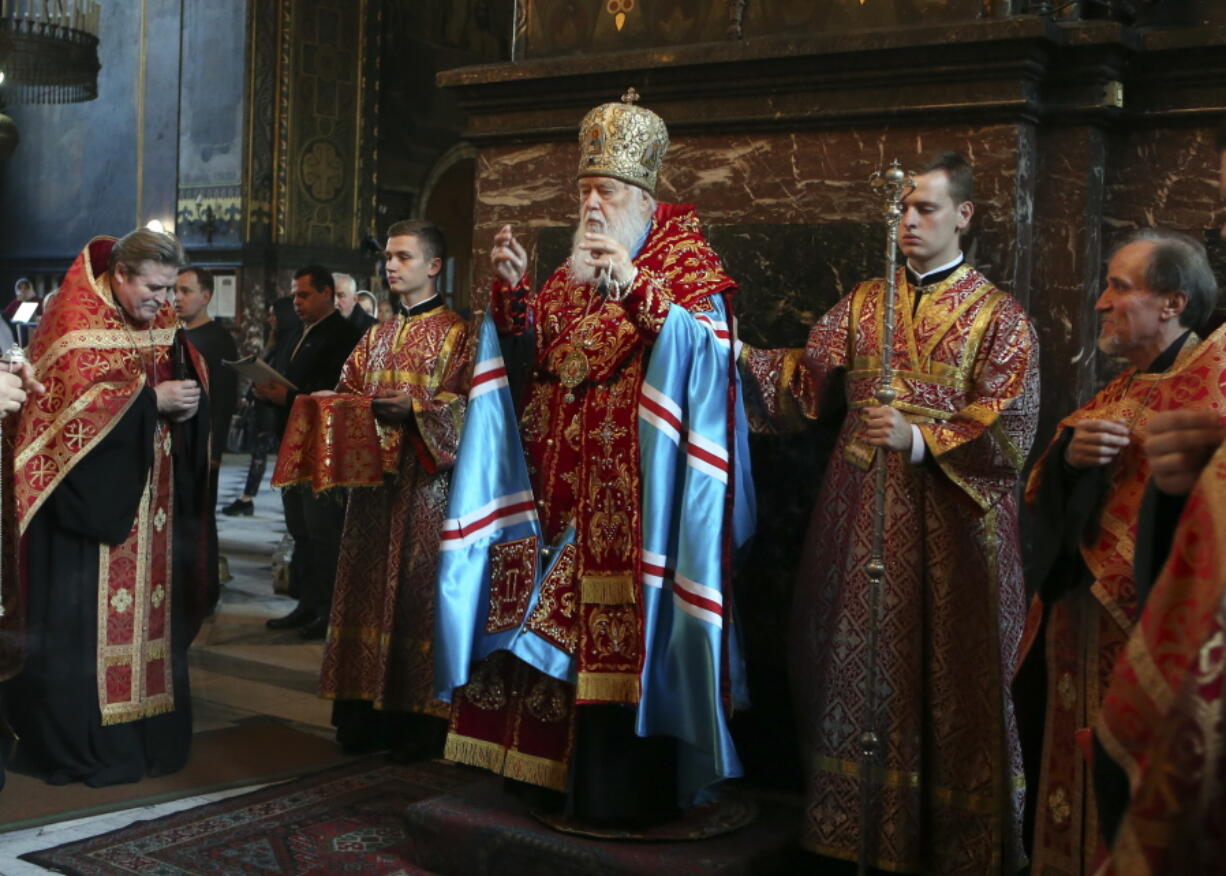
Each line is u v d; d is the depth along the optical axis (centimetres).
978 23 328
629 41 405
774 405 327
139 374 387
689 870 279
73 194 1689
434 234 425
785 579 362
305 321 566
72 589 376
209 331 598
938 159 299
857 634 294
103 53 1636
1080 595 246
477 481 315
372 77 1555
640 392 304
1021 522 342
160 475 395
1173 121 337
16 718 379
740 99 374
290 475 402
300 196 1491
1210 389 223
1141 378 238
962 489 280
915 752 288
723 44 369
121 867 307
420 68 1645
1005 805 285
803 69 359
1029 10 343
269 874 305
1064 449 242
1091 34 326
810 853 312
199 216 1509
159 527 395
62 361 375
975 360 294
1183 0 350
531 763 307
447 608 310
